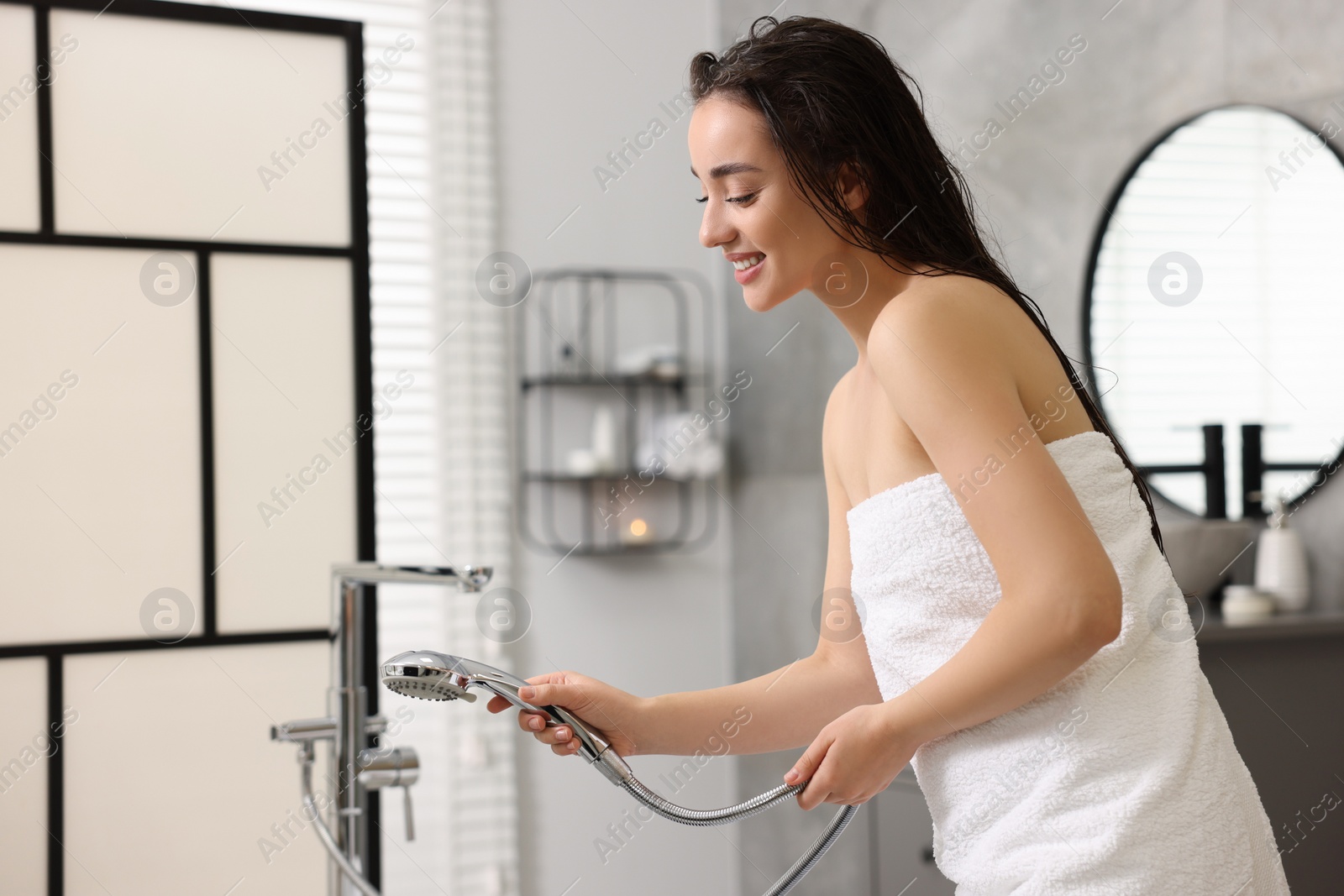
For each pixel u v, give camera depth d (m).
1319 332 1.28
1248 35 1.35
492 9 2.25
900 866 1.75
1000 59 1.73
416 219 2.15
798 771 0.72
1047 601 0.63
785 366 2.19
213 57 1.53
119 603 1.43
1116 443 0.82
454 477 2.14
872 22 2.05
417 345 2.14
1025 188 1.69
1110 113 1.54
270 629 1.50
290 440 1.53
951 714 0.67
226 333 1.50
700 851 2.28
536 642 2.21
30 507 1.40
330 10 2.10
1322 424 1.28
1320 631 1.25
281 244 1.54
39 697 1.39
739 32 2.35
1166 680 0.71
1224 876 0.67
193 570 1.47
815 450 2.08
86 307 1.44
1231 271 1.39
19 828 1.37
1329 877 1.25
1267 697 1.25
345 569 1.16
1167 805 0.67
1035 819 0.69
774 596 2.22
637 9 2.37
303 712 1.51
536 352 2.24
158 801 1.43
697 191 2.40
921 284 0.74
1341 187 1.25
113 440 1.44
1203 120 1.41
